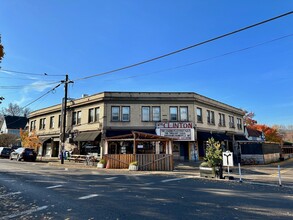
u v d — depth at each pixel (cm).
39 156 3503
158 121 2634
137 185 1100
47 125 3484
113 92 2681
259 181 1298
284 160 3591
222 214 628
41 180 1227
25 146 3334
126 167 1964
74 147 2941
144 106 2678
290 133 7769
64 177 1360
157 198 817
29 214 620
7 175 1411
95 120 2767
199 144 2712
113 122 2631
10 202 749
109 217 594
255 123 5231
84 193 895
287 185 1162
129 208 681
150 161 1911
